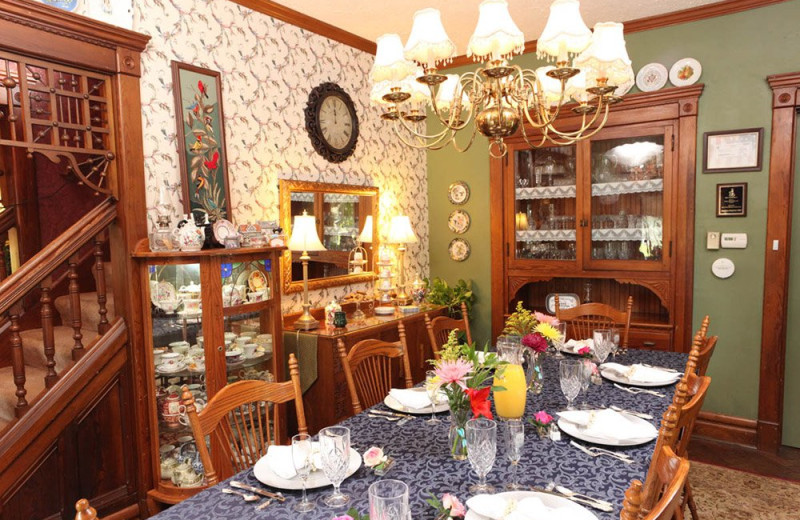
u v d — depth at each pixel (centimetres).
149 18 273
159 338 262
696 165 363
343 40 390
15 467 216
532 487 139
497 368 174
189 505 136
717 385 364
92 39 243
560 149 418
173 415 262
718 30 351
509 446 144
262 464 155
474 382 158
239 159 319
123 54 254
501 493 130
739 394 357
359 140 409
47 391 228
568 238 419
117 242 258
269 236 321
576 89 244
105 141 259
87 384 241
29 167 361
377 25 374
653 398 209
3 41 215
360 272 410
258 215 331
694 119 360
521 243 441
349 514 116
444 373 155
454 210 471
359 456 159
